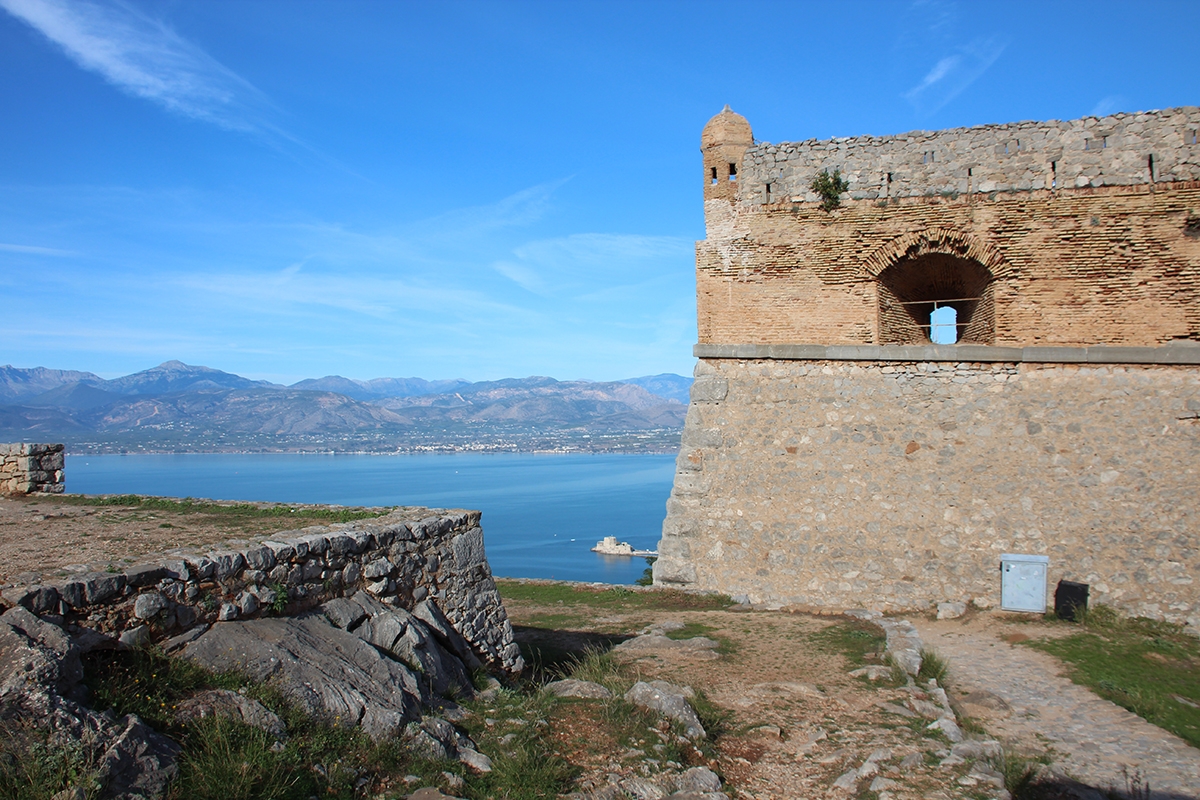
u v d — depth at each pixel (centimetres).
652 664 1059
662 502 17438
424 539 924
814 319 1711
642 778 629
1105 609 1427
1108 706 955
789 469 1659
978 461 1549
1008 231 1595
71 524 991
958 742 758
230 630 646
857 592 1574
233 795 470
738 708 855
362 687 653
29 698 460
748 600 1633
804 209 1720
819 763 703
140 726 490
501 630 1012
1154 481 1451
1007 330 1595
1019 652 1218
